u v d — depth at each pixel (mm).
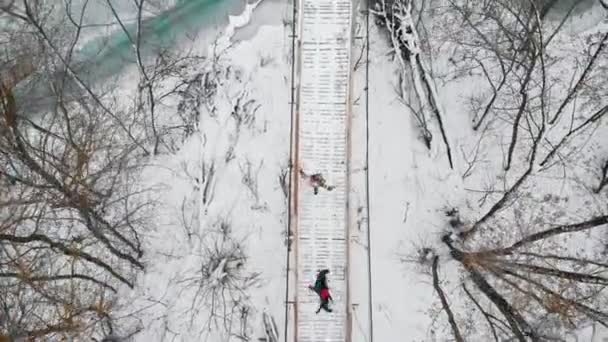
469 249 30734
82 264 30766
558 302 28812
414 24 33719
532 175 32031
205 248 31375
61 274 30234
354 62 33000
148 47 36344
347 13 32625
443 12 34156
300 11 32688
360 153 31891
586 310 29219
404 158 32188
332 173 31109
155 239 31719
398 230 31219
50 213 30422
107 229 30828
